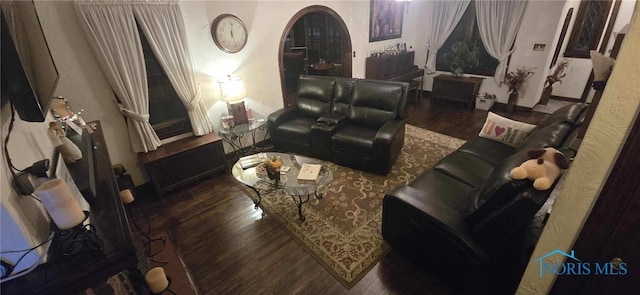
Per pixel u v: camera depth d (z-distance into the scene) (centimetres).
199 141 328
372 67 527
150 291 163
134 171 313
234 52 351
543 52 448
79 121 225
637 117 71
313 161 282
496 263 175
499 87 517
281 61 402
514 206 143
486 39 499
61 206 103
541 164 145
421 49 608
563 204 95
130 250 113
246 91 381
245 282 207
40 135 149
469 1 504
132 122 290
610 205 83
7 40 99
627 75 71
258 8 357
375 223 255
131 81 276
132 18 263
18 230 96
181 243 246
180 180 316
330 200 289
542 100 520
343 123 365
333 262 219
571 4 438
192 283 205
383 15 523
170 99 323
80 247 109
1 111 109
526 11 446
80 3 235
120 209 140
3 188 94
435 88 570
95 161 191
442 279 196
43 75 144
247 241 245
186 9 302
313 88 403
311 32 675
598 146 81
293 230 254
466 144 296
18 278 101
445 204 205
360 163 333
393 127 323
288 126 380
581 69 508
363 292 195
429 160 358
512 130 278
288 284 204
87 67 259
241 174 270
